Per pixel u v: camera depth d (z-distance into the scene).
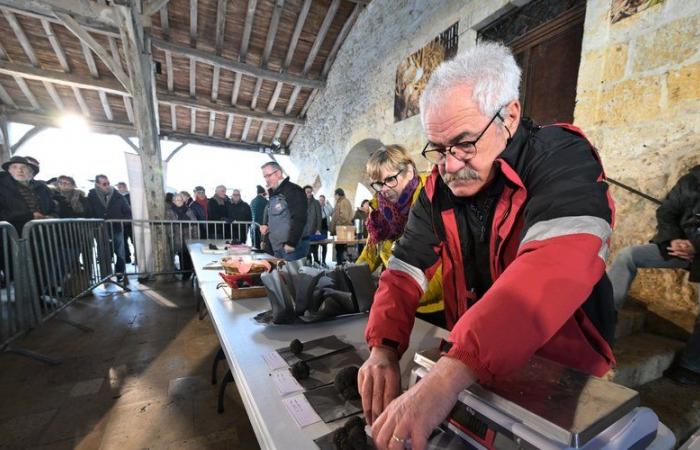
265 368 0.71
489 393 0.42
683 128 1.67
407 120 4.39
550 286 0.44
